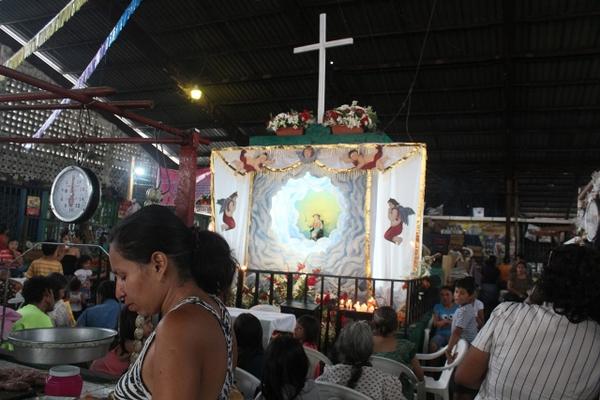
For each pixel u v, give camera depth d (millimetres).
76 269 8023
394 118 13750
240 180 8102
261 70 12891
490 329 2180
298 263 7465
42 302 4102
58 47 12359
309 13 10680
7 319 3150
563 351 1976
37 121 11641
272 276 6770
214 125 15766
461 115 13516
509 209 15578
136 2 8242
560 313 2020
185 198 5055
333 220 7395
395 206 7062
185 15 11234
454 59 11180
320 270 7332
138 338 2912
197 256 1378
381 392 3020
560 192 18297
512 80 11484
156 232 1318
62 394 2057
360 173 7344
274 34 11516
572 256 2057
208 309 1276
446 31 10461
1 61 11586
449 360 5137
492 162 16281
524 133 14070
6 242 8023
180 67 12977
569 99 12117
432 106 13305
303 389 2559
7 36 11758
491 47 10742
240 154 8141
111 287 4656
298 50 8117
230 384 1335
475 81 11969
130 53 12562
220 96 14172
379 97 13195
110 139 4547
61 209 3842
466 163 16609
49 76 13211
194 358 1153
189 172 5062
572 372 1957
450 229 16469
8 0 10750
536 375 1989
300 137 7855
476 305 6066
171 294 1345
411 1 9859
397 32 10672
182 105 14773
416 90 12578
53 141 4328
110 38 8281
